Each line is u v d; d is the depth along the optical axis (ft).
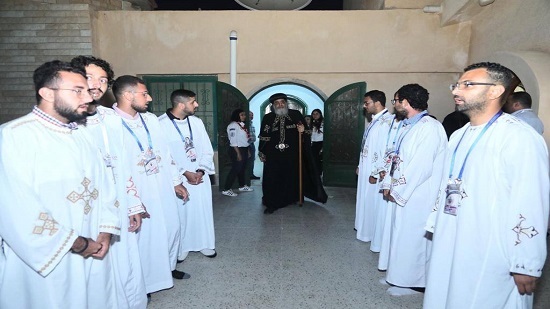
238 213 15.56
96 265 5.94
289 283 9.48
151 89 20.36
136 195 7.32
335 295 8.89
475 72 5.44
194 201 10.59
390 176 9.29
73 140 5.43
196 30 19.81
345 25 19.54
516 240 4.98
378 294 8.95
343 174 20.48
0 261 5.33
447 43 19.11
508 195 5.13
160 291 9.02
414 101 8.69
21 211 4.78
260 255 11.23
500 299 5.36
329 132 20.33
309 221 14.52
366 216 12.06
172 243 9.12
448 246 5.97
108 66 6.52
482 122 5.61
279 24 19.75
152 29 19.79
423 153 8.10
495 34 16.21
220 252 11.44
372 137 11.84
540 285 9.19
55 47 19.10
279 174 15.61
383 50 19.53
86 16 18.93
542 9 13.01
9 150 4.81
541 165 4.93
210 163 10.64
